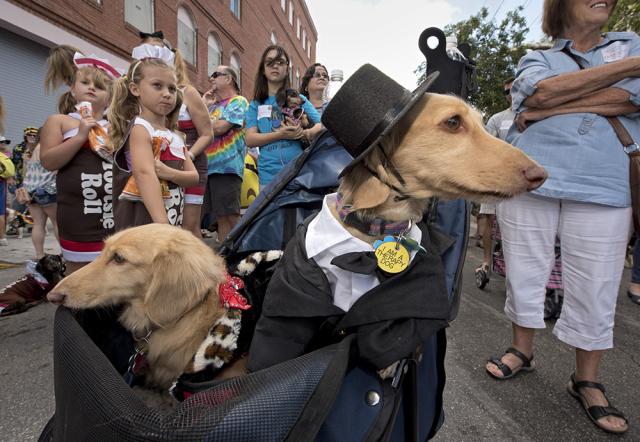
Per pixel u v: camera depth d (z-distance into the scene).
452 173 1.11
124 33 9.02
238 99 3.47
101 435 0.71
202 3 12.42
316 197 1.60
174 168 2.07
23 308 2.80
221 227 3.83
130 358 1.32
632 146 1.70
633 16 6.53
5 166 5.07
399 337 0.89
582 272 1.84
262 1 18.52
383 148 1.13
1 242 5.10
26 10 6.80
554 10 1.92
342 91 1.14
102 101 2.52
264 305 1.08
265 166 3.51
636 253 3.82
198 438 0.64
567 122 1.81
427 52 1.53
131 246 1.29
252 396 0.71
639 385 2.15
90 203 2.32
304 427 0.71
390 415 0.90
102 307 1.31
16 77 7.25
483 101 11.35
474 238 7.91
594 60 1.80
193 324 1.28
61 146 2.20
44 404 1.80
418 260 1.00
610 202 1.73
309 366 0.79
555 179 1.83
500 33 11.49
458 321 3.11
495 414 1.86
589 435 1.73
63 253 2.42
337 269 1.02
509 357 2.24
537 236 2.01
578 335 1.88
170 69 1.98
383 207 1.15
